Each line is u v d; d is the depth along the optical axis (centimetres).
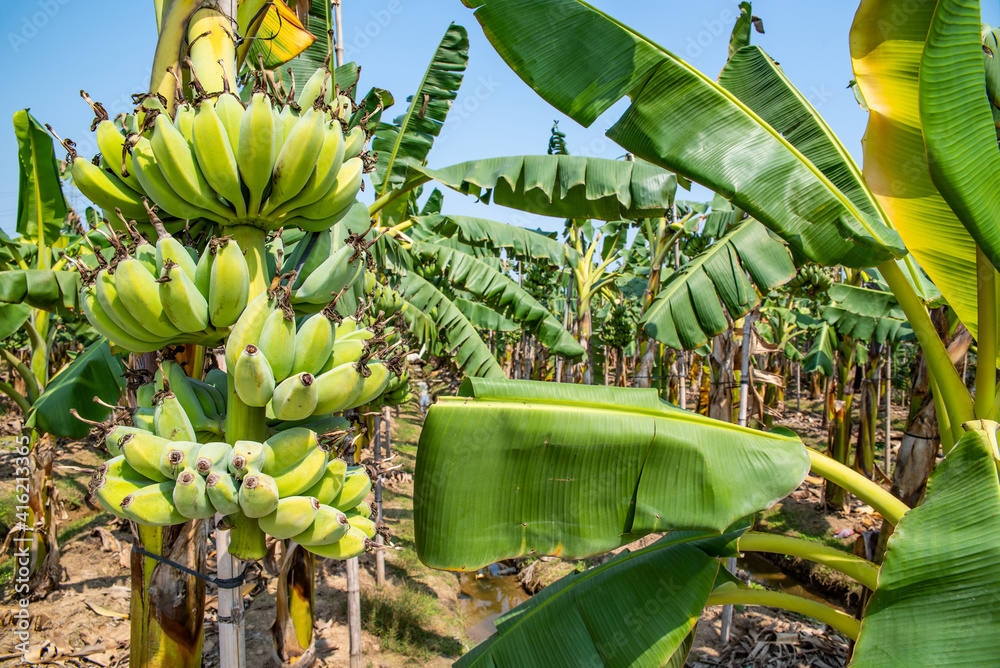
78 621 589
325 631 639
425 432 222
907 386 1750
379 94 484
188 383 179
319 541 163
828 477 266
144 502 151
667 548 291
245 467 151
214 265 156
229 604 180
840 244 262
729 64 324
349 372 163
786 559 863
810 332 1662
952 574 189
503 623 285
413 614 686
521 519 223
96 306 161
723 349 747
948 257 290
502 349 2472
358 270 180
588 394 245
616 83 277
